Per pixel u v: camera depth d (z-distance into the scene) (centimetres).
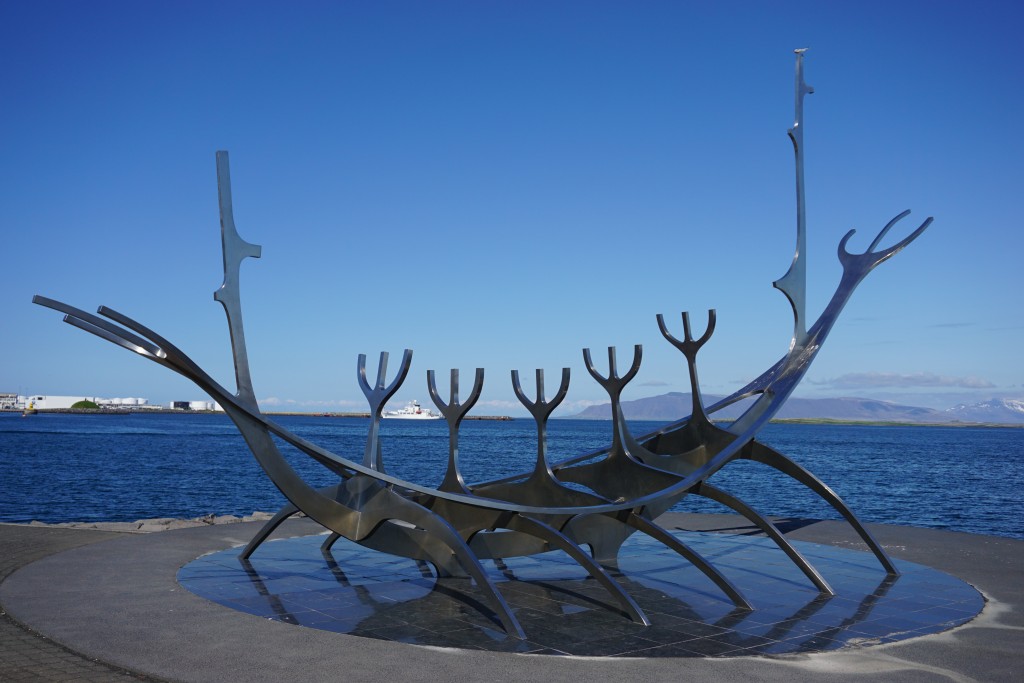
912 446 11262
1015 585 1126
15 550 1339
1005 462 6906
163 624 866
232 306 978
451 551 1118
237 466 5297
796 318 1328
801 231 1337
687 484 1121
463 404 1132
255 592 1045
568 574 1212
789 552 1105
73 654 766
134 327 891
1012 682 710
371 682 690
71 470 4791
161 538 1452
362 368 1202
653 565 1270
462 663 749
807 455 8206
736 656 787
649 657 780
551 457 6819
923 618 942
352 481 1084
